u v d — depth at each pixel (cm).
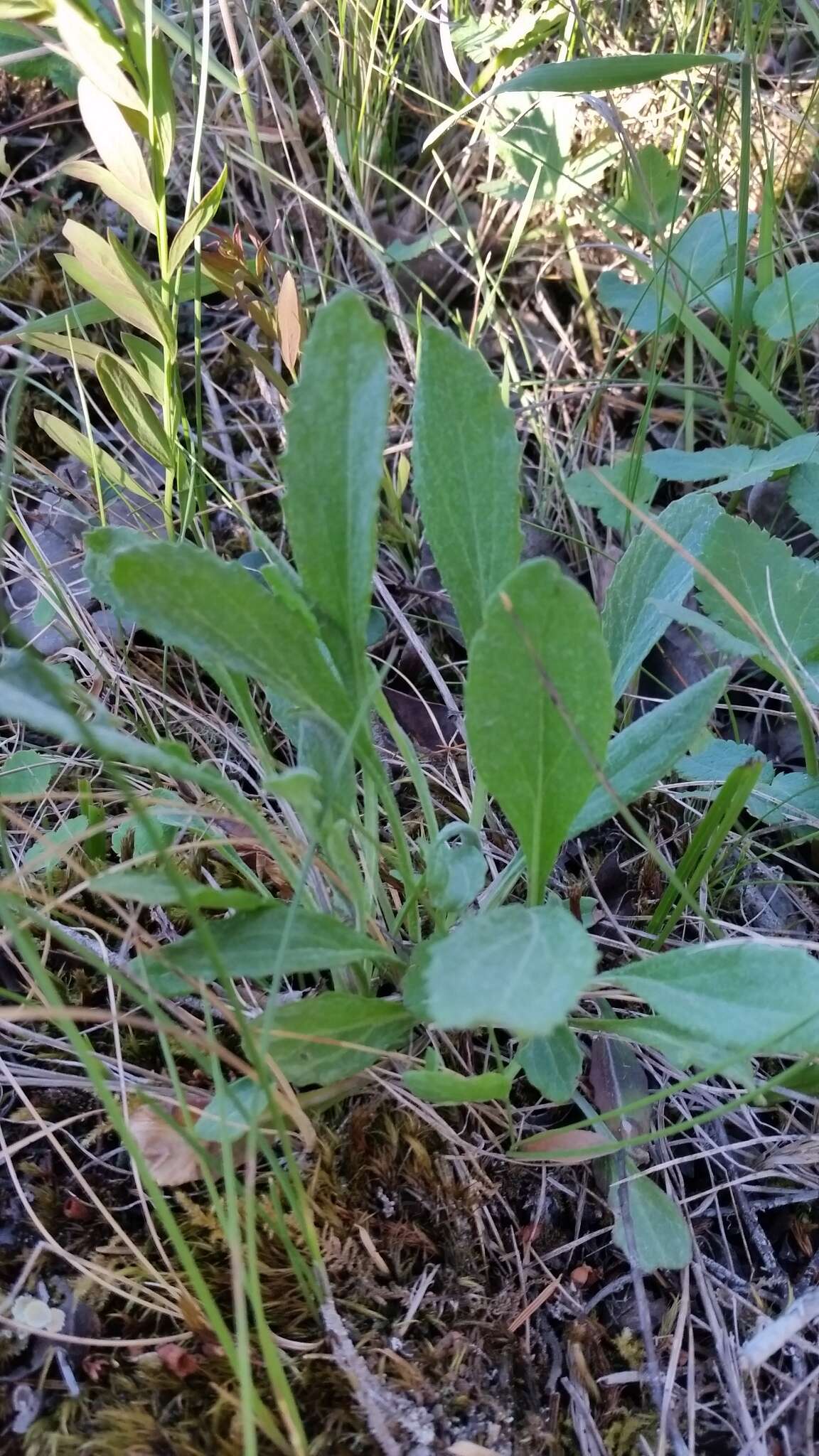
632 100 57
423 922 41
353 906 38
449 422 36
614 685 38
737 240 51
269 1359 32
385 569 51
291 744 45
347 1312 36
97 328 53
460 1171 38
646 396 56
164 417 48
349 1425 35
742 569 43
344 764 34
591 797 37
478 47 51
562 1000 30
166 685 46
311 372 34
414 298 58
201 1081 39
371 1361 35
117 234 55
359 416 34
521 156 54
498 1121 39
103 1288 36
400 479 49
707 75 55
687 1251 37
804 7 50
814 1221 39
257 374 52
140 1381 35
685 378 54
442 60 57
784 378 56
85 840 41
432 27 56
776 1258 39
